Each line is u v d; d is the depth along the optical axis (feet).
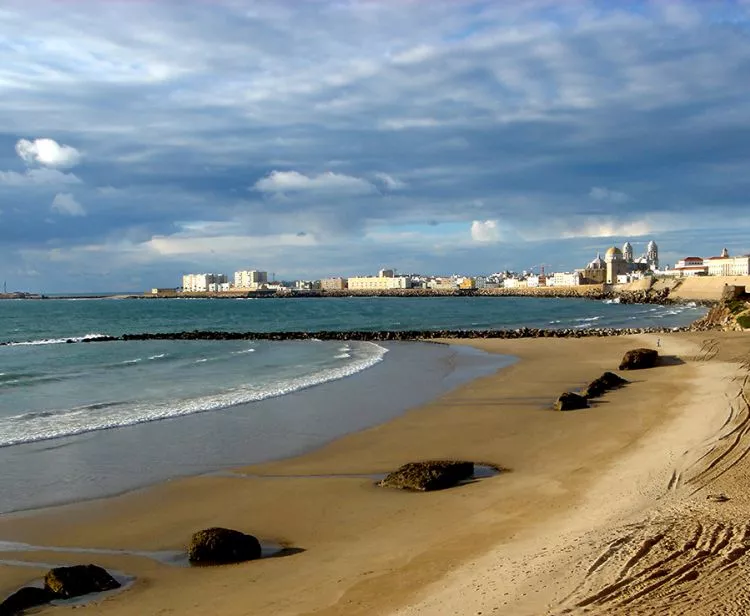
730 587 26.16
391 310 499.51
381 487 49.21
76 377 120.57
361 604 28.22
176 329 316.19
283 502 46.39
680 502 38.83
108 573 34.04
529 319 352.08
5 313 504.02
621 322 307.78
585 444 59.98
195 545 35.91
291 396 93.71
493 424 71.82
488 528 37.81
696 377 99.09
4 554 37.65
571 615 24.67
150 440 66.85
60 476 54.13
